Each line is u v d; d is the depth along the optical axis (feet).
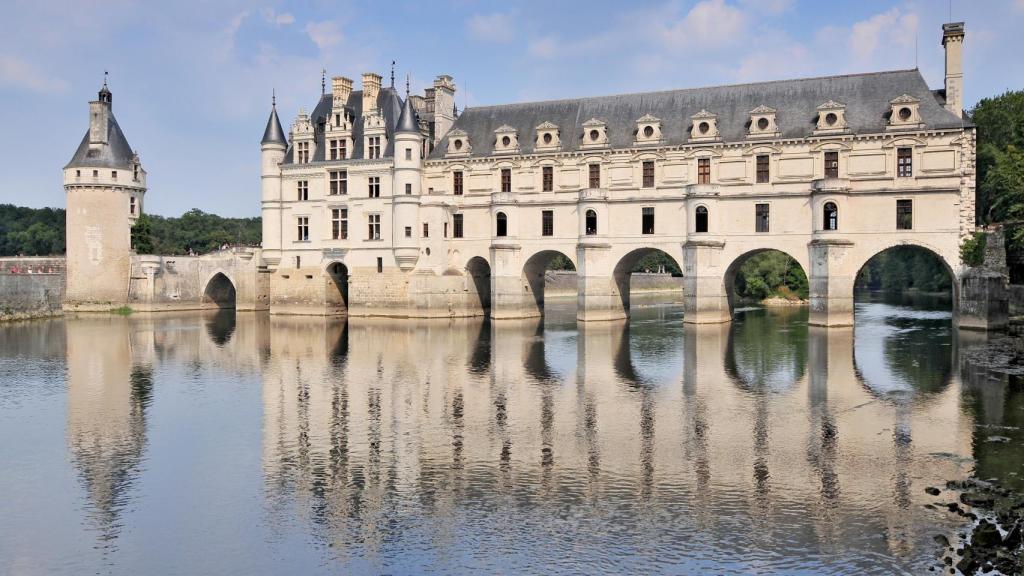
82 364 156.66
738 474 78.18
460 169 255.91
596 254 233.96
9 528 66.54
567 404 112.57
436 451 87.56
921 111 204.44
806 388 123.44
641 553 59.36
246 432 97.60
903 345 173.58
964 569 55.62
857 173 207.92
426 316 254.88
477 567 57.36
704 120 224.74
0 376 141.79
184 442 93.04
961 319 198.39
